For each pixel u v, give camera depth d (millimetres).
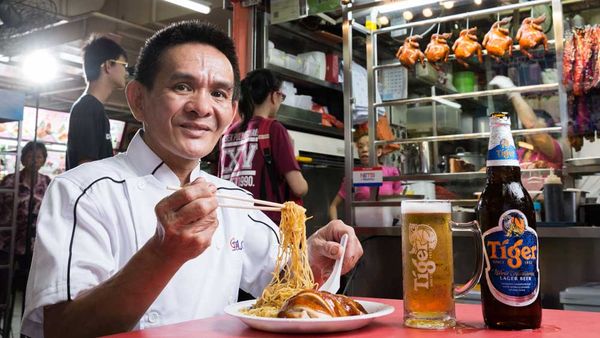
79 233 1240
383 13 4199
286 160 3184
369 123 4176
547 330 888
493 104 4730
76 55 6809
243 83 3367
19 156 4680
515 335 852
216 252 1474
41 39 6281
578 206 3270
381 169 3887
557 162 3793
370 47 4211
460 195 4668
